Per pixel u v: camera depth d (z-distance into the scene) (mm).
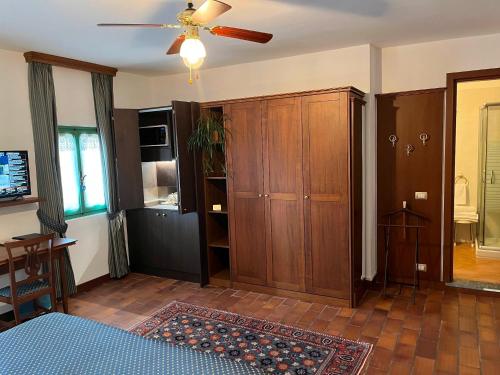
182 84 5168
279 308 3783
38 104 3887
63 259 3859
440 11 2988
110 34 3307
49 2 2557
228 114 4129
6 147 3686
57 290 4102
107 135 4645
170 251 4668
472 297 3922
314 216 3807
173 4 2650
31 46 3605
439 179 4066
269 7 2814
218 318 3602
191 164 4297
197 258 4461
